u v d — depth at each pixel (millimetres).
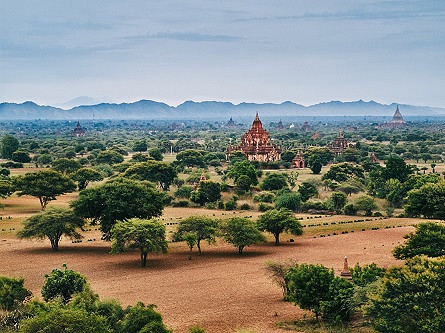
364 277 67125
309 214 149375
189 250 106875
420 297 52531
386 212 147375
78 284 67125
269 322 64125
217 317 66000
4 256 100562
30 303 60656
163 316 66250
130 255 102500
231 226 102500
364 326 60750
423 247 74750
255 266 92188
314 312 64875
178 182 196625
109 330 50750
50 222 105062
